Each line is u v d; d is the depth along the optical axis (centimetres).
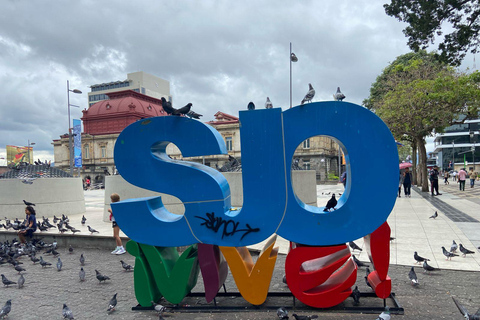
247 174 429
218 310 443
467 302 444
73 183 1455
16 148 6875
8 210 1320
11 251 791
